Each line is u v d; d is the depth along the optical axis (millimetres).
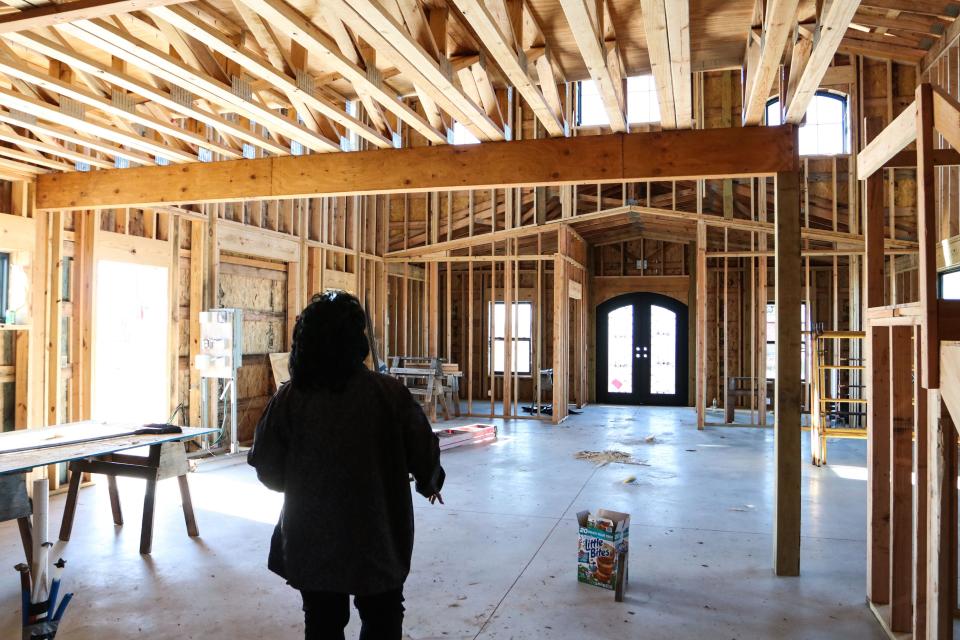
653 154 4055
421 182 4363
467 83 4004
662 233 12602
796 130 3916
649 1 2547
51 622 2574
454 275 14148
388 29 2738
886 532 3428
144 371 7004
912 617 3045
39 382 5516
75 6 2520
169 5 2654
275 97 4562
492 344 11102
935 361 2268
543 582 3768
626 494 5875
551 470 6895
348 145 4637
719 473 6789
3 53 3301
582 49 3023
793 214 3910
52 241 5676
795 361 3906
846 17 2568
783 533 3906
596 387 13477
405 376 11023
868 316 3500
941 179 8312
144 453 6582
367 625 1954
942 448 2471
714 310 12961
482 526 4863
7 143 4988
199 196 4816
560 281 10742
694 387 12914
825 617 3340
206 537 4547
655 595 3600
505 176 4238
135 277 6965
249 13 3291
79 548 4312
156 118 4074
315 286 9477
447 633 3115
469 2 2582
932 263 2258
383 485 1940
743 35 3887
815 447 7293
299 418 1954
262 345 8539
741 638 3104
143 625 3186
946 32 8281
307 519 1888
